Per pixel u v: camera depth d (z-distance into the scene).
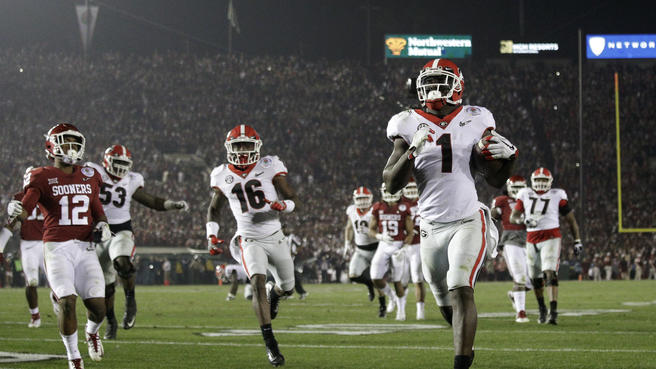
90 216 5.83
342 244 32.84
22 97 42.94
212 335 8.55
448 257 4.86
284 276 7.29
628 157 41.91
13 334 8.71
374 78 48.12
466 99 46.19
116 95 44.34
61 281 5.57
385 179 4.77
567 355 6.55
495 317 11.20
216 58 47.88
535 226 9.80
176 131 42.88
